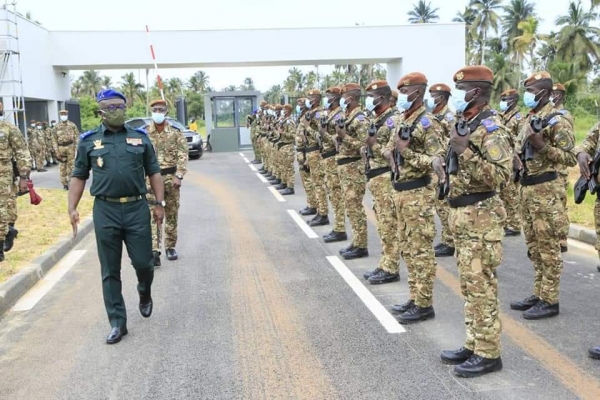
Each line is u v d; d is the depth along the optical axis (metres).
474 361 4.07
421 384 3.95
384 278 6.30
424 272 5.08
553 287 5.14
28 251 7.66
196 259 7.56
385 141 5.92
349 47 24.19
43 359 4.58
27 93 20.80
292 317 5.32
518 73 50.31
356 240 7.40
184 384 4.05
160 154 7.26
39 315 5.61
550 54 57.66
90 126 41.66
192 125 28.44
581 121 39.62
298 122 10.48
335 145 7.33
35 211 10.81
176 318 5.39
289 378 4.09
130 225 4.95
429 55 24.58
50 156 21.98
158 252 7.23
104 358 4.55
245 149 26.09
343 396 3.80
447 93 5.78
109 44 23.33
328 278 6.55
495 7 65.06
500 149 3.75
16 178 7.76
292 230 9.23
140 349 4.71
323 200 9.51
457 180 3.98
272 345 4.69
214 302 5.81
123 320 5.00
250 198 12.70
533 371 4.11
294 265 7.14
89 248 8.41
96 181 4.87
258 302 5.77
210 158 22.77
